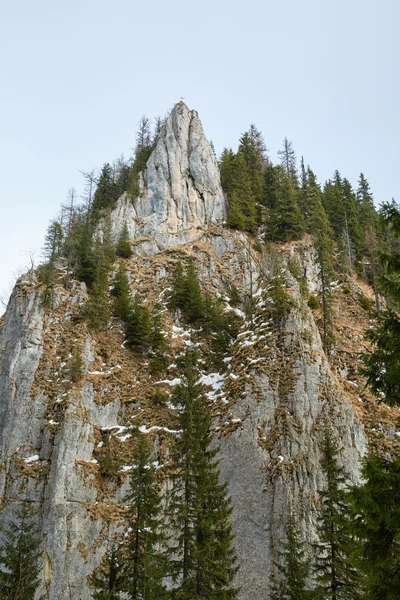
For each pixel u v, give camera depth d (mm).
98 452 51406
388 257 18578
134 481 33844
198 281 73062
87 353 58594
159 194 87500
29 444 51594
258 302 63219
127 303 65438
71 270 70812
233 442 48562
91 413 53719
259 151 111750
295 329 54125
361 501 15695
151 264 76562
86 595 42469
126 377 58625
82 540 45031
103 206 93125
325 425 47938
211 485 32875
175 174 89750
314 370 51250
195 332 66125
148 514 33250
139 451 35688
